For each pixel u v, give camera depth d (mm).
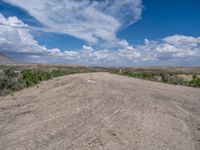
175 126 8680
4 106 13398
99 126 8477
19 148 6910
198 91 19484
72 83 22453
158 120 9312
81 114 10305
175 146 6848
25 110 11883
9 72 24844
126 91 16688
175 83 29016
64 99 14219
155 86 22172
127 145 6832
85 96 14711
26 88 21656
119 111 10570
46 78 30766
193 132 8125
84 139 7320
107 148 6633
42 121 9594
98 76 31000
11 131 8570
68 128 8445
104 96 14453
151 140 7219
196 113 10867
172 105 12430
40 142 7293
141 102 12719
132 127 8328
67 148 6730
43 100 14461
